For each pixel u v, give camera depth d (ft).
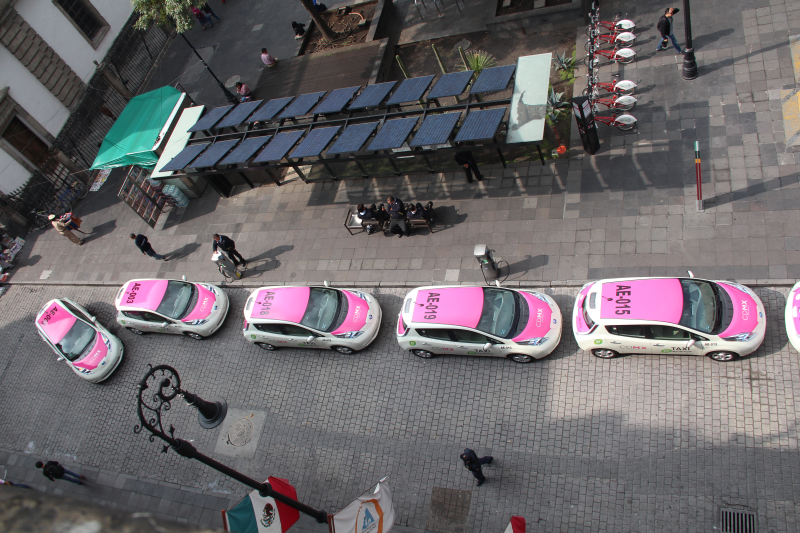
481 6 69.15
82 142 78.02
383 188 57.72
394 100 53.16
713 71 50.96
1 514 6.57
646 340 37.65
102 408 53.16
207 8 86.99
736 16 53.52
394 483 40.42
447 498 38.55
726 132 47.16
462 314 42.01
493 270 45.96
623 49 54.29
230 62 81.82
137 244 60.13
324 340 46.50
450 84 52.19
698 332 35.99
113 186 75.20
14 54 71.36
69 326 55.57
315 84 70.18
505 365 42.86
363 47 70.79
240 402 48.49
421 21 71.56
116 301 55.36
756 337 35.65
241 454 45.55
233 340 52.90
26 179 74.90
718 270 41.22
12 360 60.64
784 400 35.14
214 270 59.47
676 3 57.06
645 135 49.85
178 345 54.65
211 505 43.78
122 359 55.42
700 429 35.91
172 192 65.16
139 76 85.56
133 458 48.80
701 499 33.65
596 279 44.27
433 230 52.29
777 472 33.09
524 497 37.01
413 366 45.47
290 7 85.10
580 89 55.62
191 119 63.77
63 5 77.20
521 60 51.06
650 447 36.32
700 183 44.16
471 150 48.08
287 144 53.88
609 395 39.04
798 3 51.62
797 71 47.88
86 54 80.18
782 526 31.53
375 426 43.45
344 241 55.57
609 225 46.39
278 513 33.99
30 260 70.59
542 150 53.16
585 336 39.32
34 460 51.75
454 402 42.45
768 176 43.80
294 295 48.47
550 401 40.19
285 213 60.54
